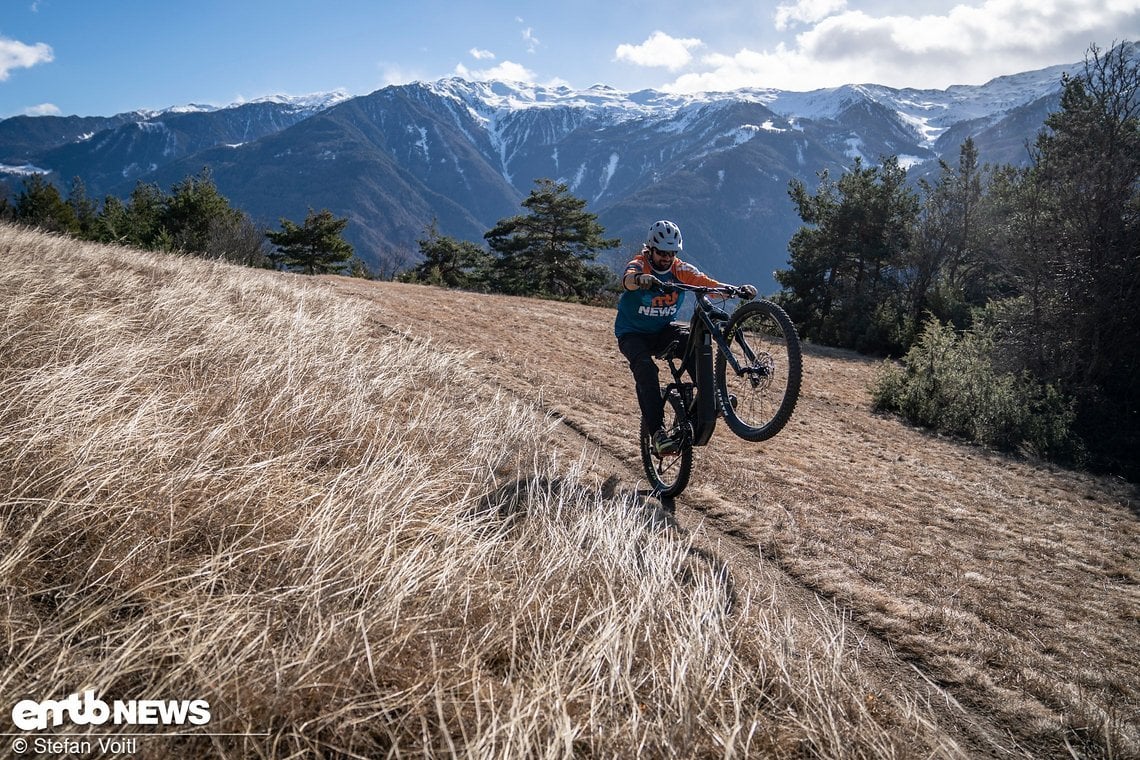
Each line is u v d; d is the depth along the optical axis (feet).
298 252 183.11
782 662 8.94
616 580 10.64
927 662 10.14
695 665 8.37
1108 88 61.72
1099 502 26.30
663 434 14.94
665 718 7.62
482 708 7.35
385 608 8.23
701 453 21.13
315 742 6.48
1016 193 91.76
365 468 13.01
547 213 179.11
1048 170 74.64
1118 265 58.70
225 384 16.01
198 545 9.35
